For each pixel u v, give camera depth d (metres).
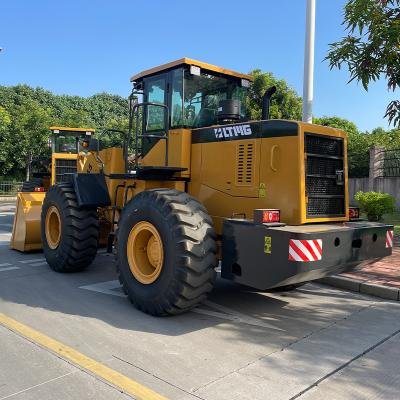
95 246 7.25
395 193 16.02
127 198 6.88
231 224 5.14
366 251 5.30
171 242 5.00
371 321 5.28
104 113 49.28
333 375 3.87
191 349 4.34
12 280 6.88
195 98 6.42
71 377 3.70
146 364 3.97
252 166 5.57
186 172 6.27
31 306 5.58
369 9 6.33
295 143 5.20
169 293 5.02
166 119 6.41
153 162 6.66
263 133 5.49
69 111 38.94
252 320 5.25
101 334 4.67
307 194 5.25
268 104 6.25
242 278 5.04
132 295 5.47
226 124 5.97
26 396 3.40
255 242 4.90
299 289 6.70
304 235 4.57
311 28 8.30
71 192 7.23
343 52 6.53
